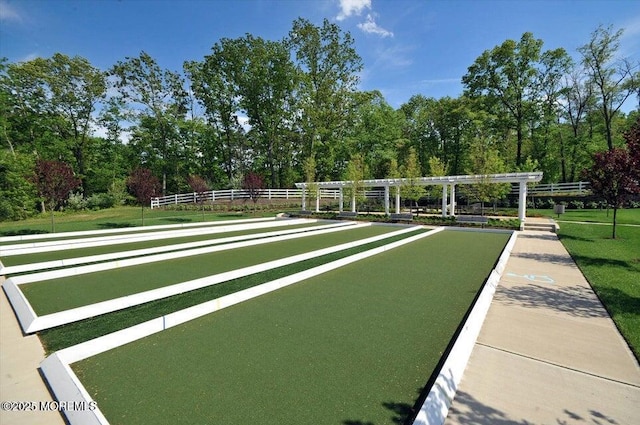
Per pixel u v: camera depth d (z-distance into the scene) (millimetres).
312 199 29781
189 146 37375
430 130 36969
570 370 3322
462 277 7016
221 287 6293
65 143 30484
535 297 5617
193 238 12922
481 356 3619
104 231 14258
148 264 8219
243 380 3154
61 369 3217
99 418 2531
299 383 3100
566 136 33188
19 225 17844
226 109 35688
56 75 29016
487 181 17875
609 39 26094
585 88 29672
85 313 4750
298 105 34250
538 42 28484
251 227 17250
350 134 38219
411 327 4430
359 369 3355
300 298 5672
